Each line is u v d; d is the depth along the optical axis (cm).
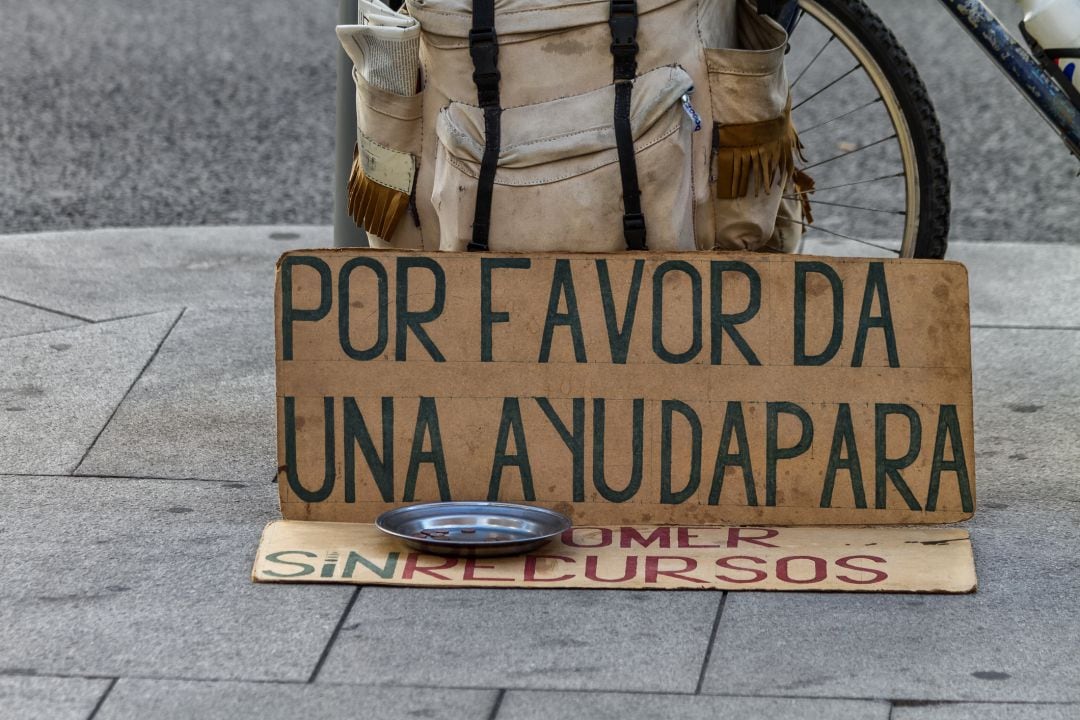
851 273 466
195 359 619
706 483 467
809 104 1093
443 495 470
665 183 462
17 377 596
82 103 1085
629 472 468
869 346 466
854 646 400
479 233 466
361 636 406
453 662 392
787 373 466
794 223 559
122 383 593
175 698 376
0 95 1097
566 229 464
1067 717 367
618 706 371
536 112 463
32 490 500
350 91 562
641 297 467
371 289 469
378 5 486
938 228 574
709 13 474
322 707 372
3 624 411
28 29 1308
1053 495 499
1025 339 655
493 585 431
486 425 468
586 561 445
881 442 466
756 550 451
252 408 572
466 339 468
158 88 1131
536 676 385
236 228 817
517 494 469
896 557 446
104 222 838
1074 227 856
